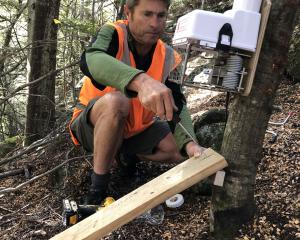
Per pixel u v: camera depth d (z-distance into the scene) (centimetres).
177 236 184
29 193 259
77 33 441
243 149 161
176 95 189
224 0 554
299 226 167
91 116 204
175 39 145
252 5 133
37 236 204
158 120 232
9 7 641
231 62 140
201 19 128
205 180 213
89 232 140
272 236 165
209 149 161
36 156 321
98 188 200
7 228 219
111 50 183
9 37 636
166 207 210
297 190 192
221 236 170
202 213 197
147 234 188
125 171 240
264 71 152
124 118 193
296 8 148
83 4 594
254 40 134
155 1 173
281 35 149
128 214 142
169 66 197
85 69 157
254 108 156
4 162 301
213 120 257
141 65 196
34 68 452
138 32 183
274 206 180
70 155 278
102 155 194
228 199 167
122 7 384
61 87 539
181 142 178
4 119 623
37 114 454
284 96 325
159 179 154
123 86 131
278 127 264
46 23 448
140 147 226
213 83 144
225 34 130
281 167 215
